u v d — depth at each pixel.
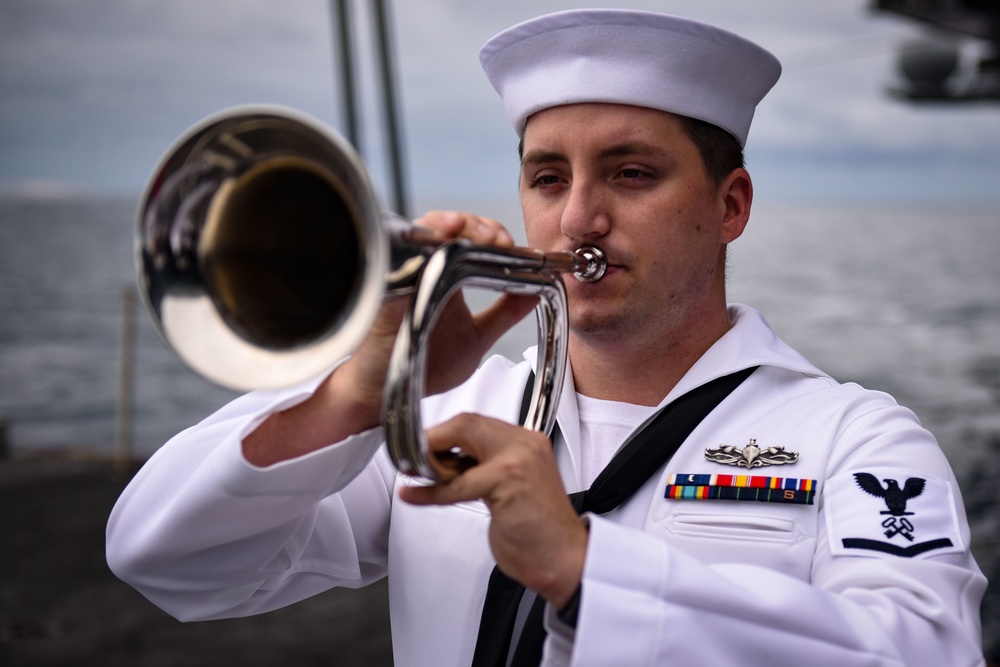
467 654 1.58
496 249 1.15
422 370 1.05
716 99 1.55
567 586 1.17
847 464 1.48
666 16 1.49
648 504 1.54
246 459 1.39
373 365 1.31
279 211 1.04
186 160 1.05
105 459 8.88
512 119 1.63
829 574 1.39
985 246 92.31
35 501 7.55
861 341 32.91
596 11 1.49
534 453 1.15
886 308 42.19
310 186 1.02
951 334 35.19
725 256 1.70
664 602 1.16
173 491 1.52
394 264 1.09
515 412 1.73
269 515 1.43
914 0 30.55
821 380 1.64
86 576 5.91
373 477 1.77
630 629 1.14
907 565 1.33
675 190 1.51
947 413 18.52
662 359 1.62
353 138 10.15
